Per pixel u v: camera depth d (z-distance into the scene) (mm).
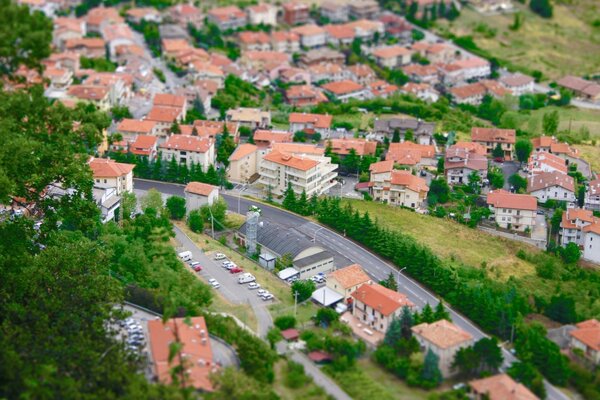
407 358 193875
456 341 193000
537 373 187750
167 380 174625
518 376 187500
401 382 188500
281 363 193000
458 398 180125
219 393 170125
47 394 165000
